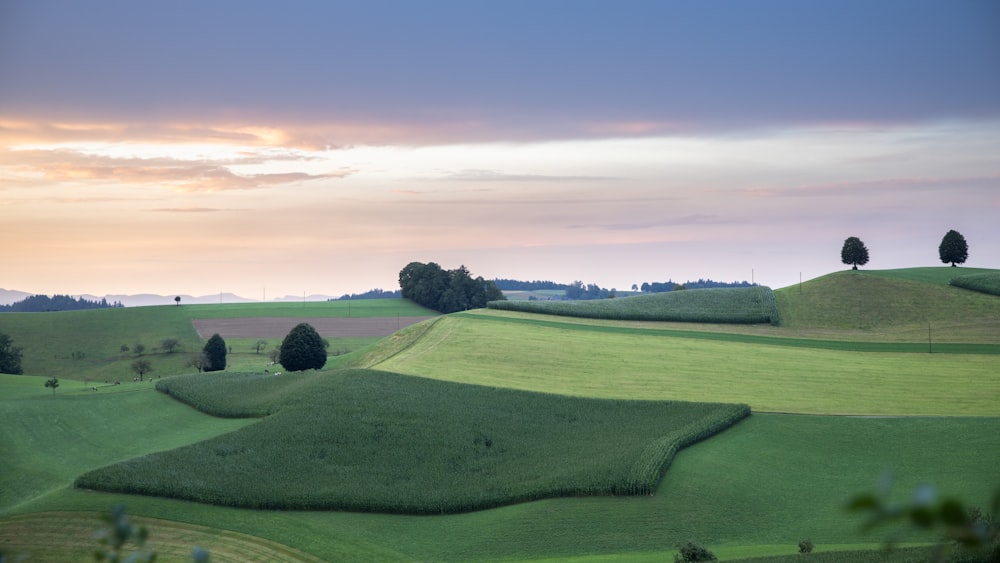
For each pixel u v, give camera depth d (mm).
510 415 78312
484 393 84812
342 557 50781
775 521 55938
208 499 58438
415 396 82438
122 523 8281
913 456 67500
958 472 63156
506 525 55844
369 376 89250
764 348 109188
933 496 5828
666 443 68250
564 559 50344
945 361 100438
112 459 70875
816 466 66312
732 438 73062
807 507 58188
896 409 80875
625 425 75688
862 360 102000
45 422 80062
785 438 73000
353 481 62312
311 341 113062
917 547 41625
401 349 111562
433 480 63031
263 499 58312
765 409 81875
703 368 98312
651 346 109562
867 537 52312
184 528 54344
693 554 46156
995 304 129750
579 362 100812
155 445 74438
